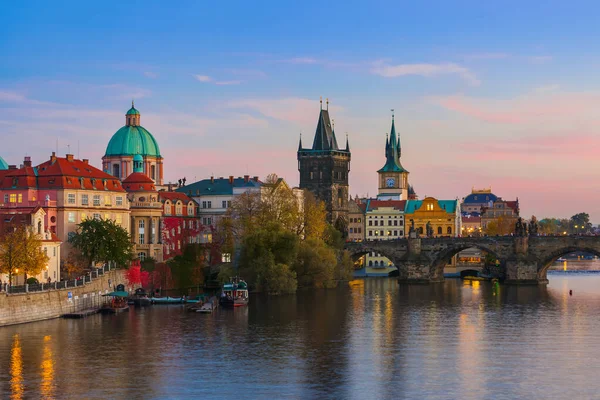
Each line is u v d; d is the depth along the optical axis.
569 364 136.00
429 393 119.19
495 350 147.00
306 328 169.12
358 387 122.19
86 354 141.12
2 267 171.12
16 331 158.12
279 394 118.62
